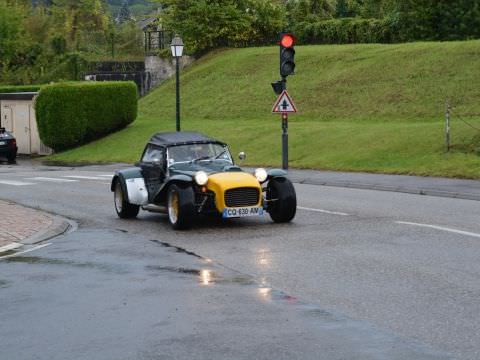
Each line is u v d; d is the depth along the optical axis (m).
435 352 6.54
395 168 22.83
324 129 30.83
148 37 61.44
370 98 35.72
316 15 58.81
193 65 51.75
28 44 66.25
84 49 75.12
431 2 46.41
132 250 12.08
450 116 30.80
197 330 7.41
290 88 40.22
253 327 7.43
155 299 8.72
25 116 41.94
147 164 15.48
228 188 13.45
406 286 8.92
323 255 10.96
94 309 8.38
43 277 10.24
